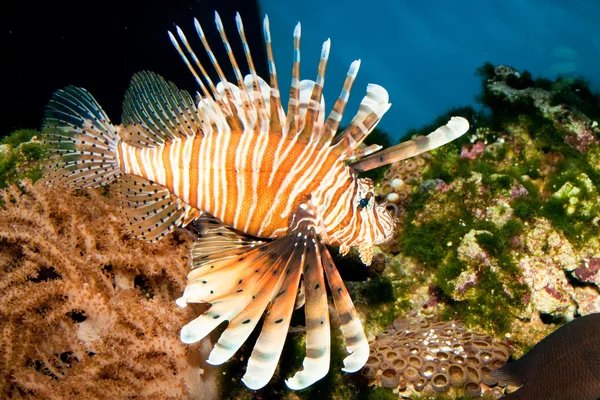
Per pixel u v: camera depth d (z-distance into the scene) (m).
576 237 0.58
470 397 0.52
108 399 0.45
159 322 0.48
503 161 0.70
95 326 0.49
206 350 0.50
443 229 0.63
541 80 0.76
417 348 0.55
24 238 0.49
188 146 0.43
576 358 0.43
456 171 0.68
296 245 0.41
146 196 0.45
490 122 0.73
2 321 0.48
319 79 0.40
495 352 0.53
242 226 0.43
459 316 0.60
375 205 0.44
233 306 0.39
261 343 0.38
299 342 0.55
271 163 0.41
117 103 1.07
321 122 0.41
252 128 0.42
